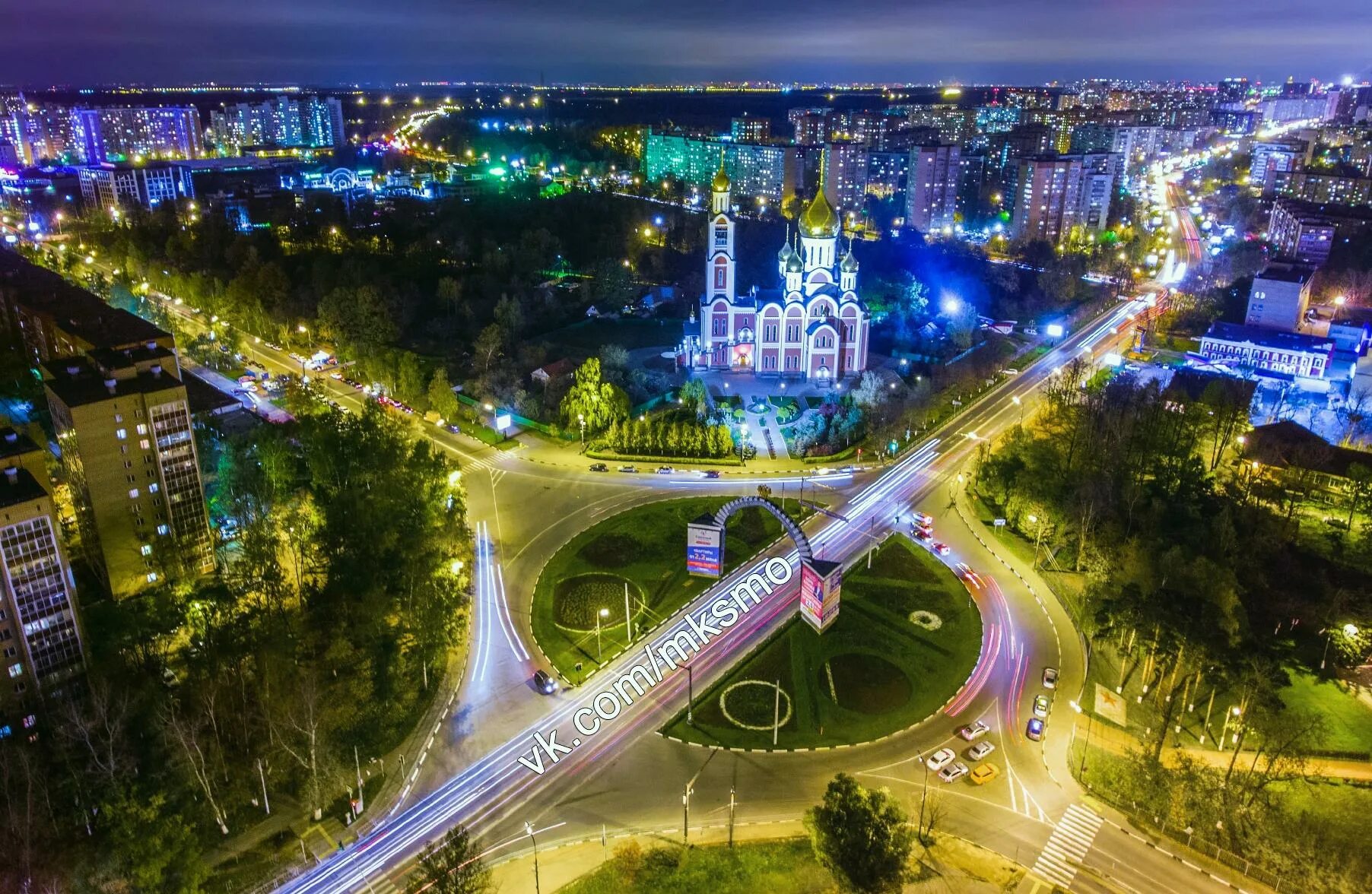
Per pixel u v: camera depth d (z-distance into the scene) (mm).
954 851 90562
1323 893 85250
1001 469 157125
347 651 102000
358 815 96125
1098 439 162000
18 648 103938
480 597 133375
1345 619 120750
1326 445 158000
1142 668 117000
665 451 179750
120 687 104875
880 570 139750
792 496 163750
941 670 117188
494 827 94500
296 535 133125
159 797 82688
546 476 172500
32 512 101062
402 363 197000
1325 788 97562
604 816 95562
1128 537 136250
